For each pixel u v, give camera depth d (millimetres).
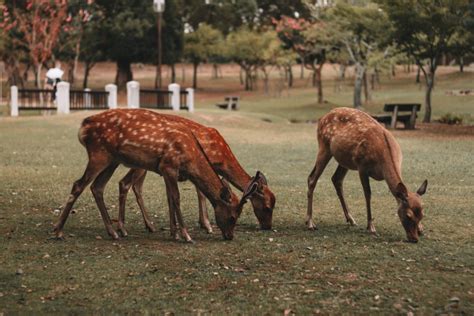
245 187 7914
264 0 62906
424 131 24703
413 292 5828
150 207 9758
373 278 6234
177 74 83250
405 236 7949
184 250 7227
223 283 6094
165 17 53156
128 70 57062
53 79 31188
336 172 8719
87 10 48156
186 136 7445
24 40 46156
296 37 48812
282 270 6496
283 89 59031
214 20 63938
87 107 29172
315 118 34969
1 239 7684
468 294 5777
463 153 17359
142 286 6008
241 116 28109
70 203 7641
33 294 5793
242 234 8039
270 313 5363
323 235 8023
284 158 16359
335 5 36781
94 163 7531
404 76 58781
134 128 7406
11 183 11812
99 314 5328
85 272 6406
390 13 28047
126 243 7551
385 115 26156
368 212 8156
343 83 58562
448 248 7324
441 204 10000
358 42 37062
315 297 5715
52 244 7465
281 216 9211
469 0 26891
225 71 89625
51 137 20516
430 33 28172
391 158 7676
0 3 36406
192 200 10305
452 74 51875
